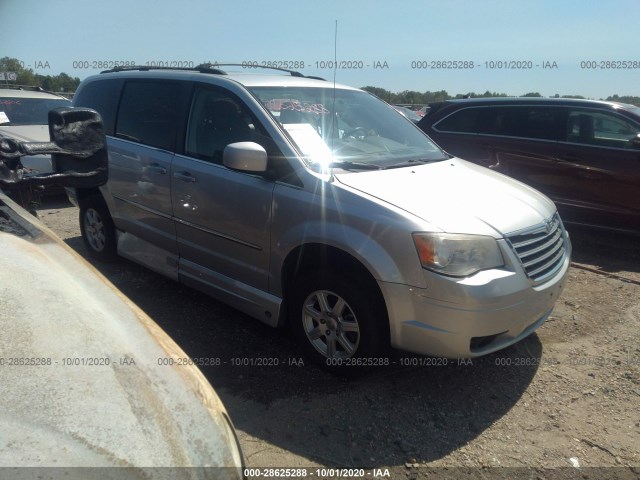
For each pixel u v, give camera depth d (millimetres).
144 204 4379
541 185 6645
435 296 2812
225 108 3816
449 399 3166
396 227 2883
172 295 4523
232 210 3607
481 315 2807
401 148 4102
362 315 3055
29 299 1465
